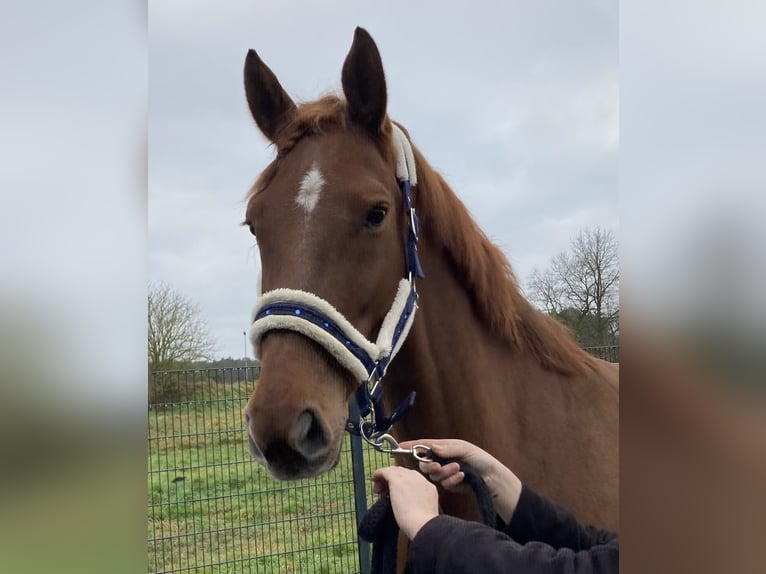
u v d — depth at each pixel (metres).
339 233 1.52
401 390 1.83
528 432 1.89
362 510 3.52
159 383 4.38
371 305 1.59
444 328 1.83
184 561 4.17
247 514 4.36
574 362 2.03
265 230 1.57
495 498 1.33
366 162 1.63
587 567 0.97
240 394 4.50
